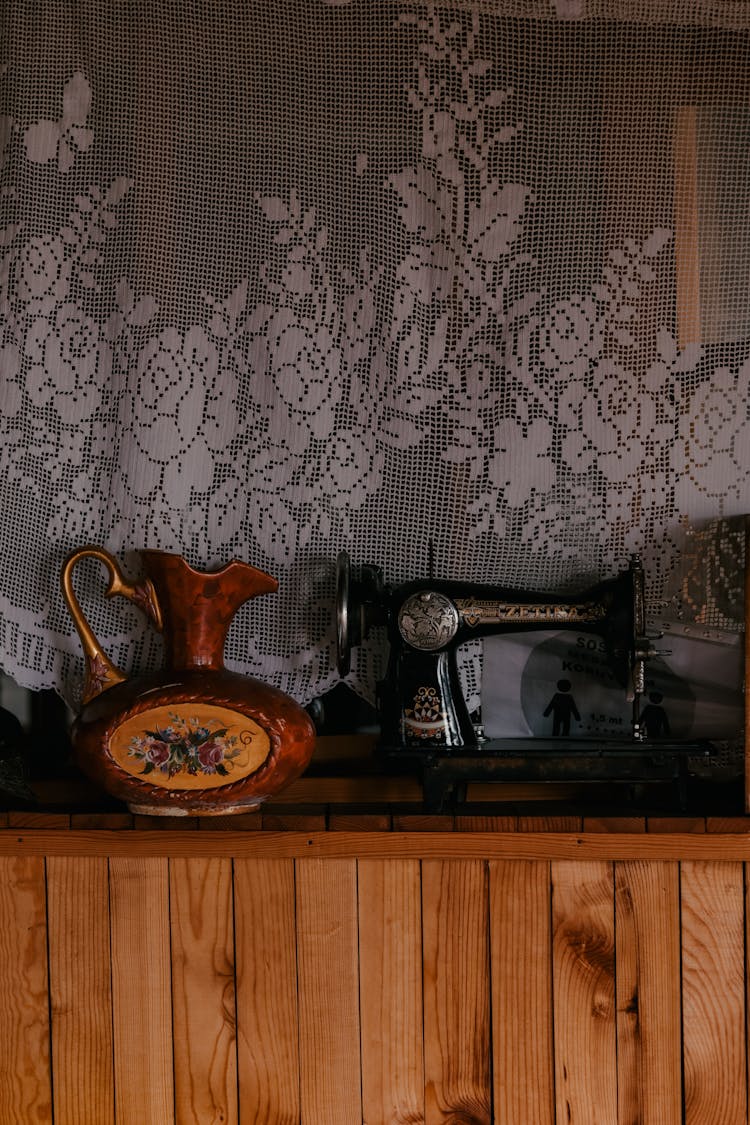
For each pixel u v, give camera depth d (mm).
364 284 1526
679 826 1350
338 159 1523
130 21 1525
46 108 1521
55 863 1410
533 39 1508
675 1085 1364
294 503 1535
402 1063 1389
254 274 1528
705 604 1517
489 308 1521
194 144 1528
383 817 1370
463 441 1525
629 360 1513
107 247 1531
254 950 1392
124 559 1529
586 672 1548
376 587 1408
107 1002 1406
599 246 1514
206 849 1378
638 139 1514
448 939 1380
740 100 1508
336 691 1615
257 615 1538
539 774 1374
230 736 1325
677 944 1361
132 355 1524
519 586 1535
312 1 1515
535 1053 1379
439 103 1515
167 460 1526
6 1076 1421
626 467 1517
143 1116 1405
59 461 1532
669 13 1491
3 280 1525
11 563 1525
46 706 1613
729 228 1513
